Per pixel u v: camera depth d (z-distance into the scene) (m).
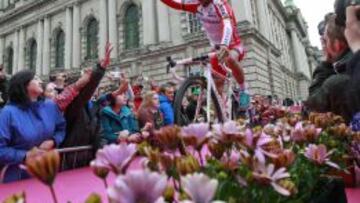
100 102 5.86
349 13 2.03
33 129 3.64
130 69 27.77
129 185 0.50
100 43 31.31
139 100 8.74
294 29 51.06
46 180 0.66
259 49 25.42
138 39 29.83
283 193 0.78
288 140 1.67
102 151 0.79
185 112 5.21
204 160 1.22
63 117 4.23
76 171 2.93
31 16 38.34
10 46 41.38
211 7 4.79
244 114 6.18
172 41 27.09
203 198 0.56
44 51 36.22
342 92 2.30
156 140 1.07
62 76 7.13
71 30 34.31
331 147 1.74
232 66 4.96
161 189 0.51
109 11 31.31
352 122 2.07
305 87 49.72
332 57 2.84
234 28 4.93
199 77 5.00
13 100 3.73
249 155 0.91
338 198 1.38
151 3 28.17
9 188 2.14
